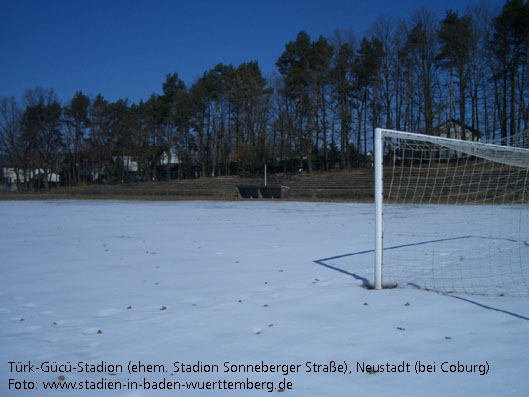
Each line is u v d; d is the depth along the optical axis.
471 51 40.19
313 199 35.81
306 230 14.12
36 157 65.75
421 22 41.81
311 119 50.81
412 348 3.75
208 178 57.75
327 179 43.38
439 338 3.98
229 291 6.12
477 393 2.90
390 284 6.45
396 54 44.41
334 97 49.00
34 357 3.76
